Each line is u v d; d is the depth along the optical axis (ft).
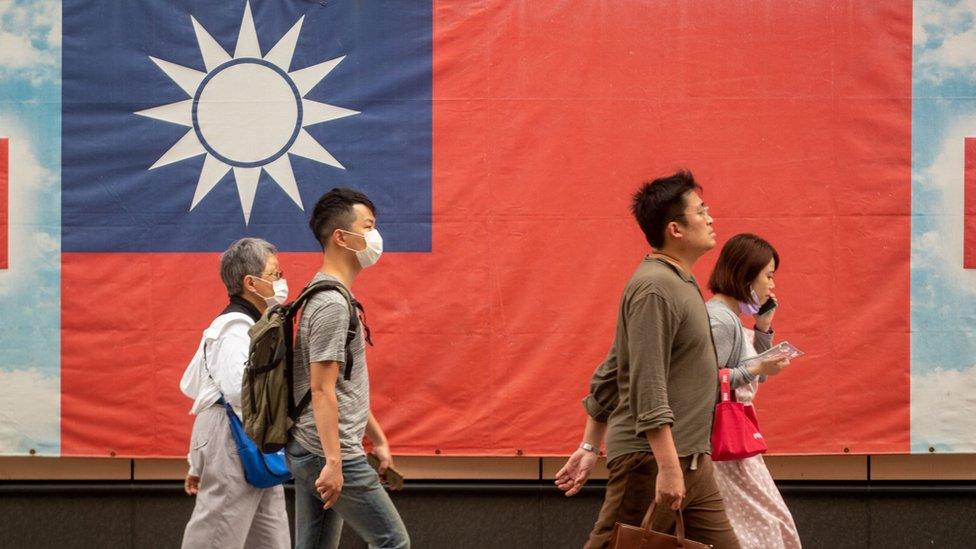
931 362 21.26
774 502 16.67
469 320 21.42
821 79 21.27
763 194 21.31
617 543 13.20
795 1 21.31
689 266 14.42
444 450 21.45
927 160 21.27
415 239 21.47
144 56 21.59
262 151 21.54
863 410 21.27
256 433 14.43
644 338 13.33
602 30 21.35
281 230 21.54
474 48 21.45
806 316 21.30
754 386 16.65
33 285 21.53
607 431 14.89
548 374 21.39
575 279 21.36
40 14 21.59
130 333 21.54
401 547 14.62
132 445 21.54
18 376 21.52
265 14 21.54
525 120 21.39
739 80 21.31
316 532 15.47
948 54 21.27
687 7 21.31
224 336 16.53
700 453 13.76
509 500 22.00
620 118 21.36
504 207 21.42
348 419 14.46
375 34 21.50
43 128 21.58
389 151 21.50
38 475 22.09
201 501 16.57
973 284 21.27
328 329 14.02
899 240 21.27
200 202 21.54
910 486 21.86
